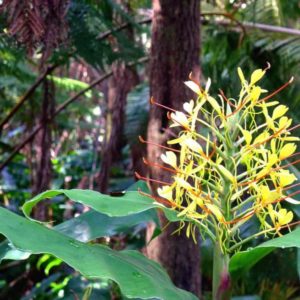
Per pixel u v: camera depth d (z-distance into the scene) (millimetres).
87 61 1520
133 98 2109
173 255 1024
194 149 577
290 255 1746
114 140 1861
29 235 499
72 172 3359
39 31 1043
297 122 1804
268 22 2100
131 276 508
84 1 1448
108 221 739
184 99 1070
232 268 601
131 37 1781
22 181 3213
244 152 576
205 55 1992
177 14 1075
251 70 1868
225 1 2066
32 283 2240
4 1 1043
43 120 1762
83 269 476
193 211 575
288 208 1005
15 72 2023
